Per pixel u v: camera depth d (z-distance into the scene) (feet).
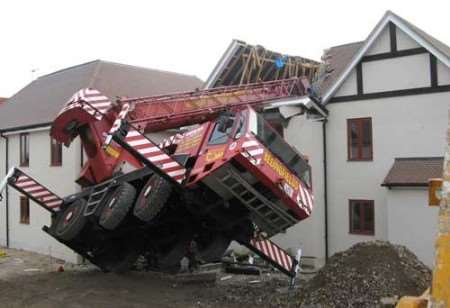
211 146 35.83
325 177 58.13
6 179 46.34
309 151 57.26
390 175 50.52
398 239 49.42
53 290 42.73
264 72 61.52
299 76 63.98
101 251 48.78
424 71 52.42
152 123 40.37
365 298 33.50
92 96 42.86
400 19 53.01
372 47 55.67
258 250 40.50
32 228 68.69
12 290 43.01
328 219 57.72
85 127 43.32
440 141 51.34
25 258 63.21
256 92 50.80
